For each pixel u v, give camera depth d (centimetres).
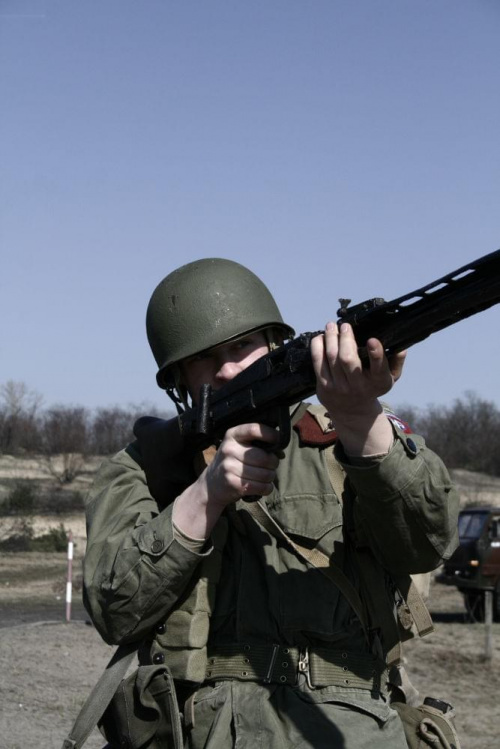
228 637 269
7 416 6788
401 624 280
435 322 213
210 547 260
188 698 268
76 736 270
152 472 285
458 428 7362
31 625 1480
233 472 248
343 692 262
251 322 298
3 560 2722
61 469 6072
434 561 263
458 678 1190
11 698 922
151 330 311
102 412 7362
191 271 306
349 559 273
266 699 259
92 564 270
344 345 222
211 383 303
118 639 267
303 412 286
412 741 277
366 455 246
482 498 4675
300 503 274
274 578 268
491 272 201
